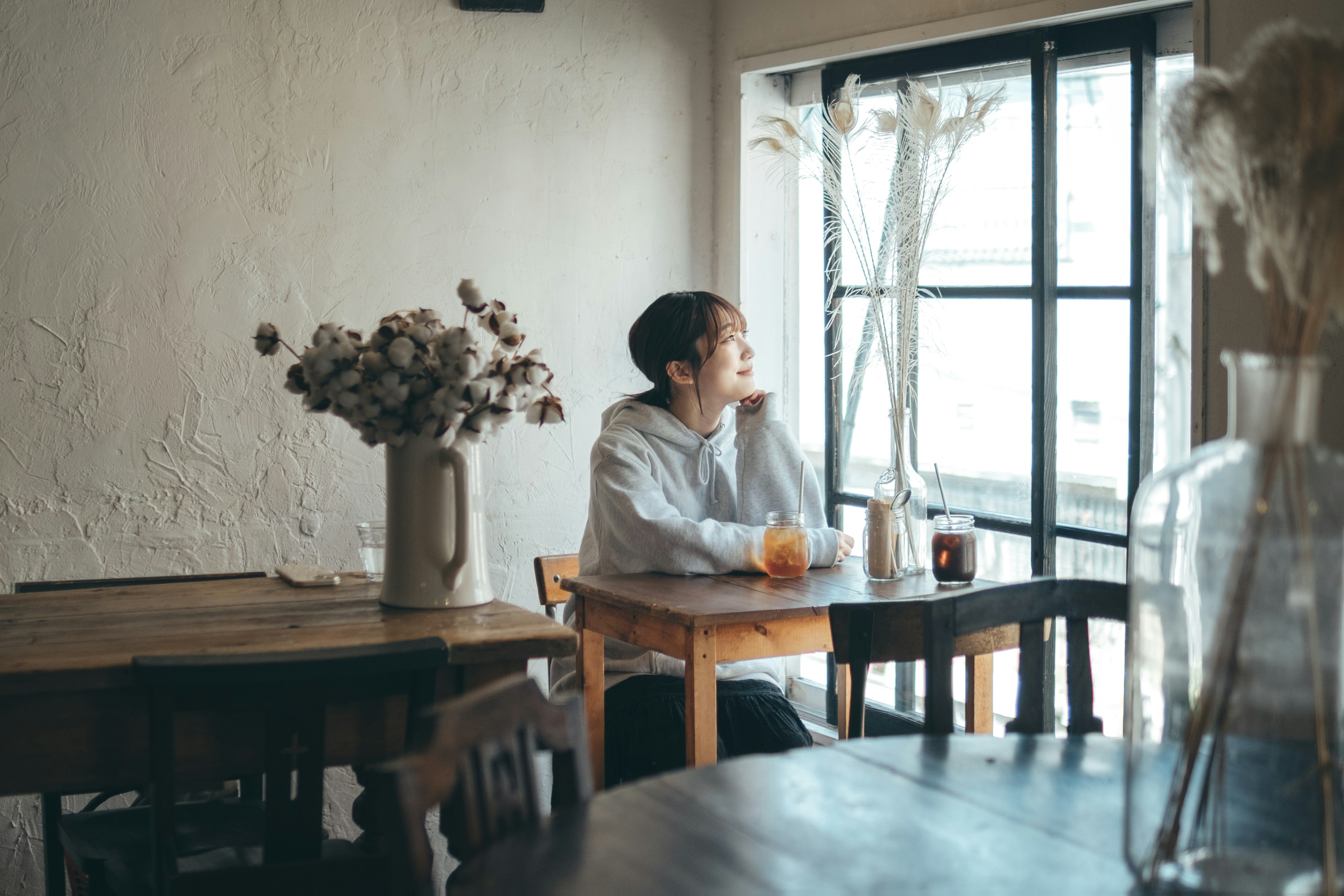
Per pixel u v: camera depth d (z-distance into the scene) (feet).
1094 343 7.70
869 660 5.48
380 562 6.75
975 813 3.60
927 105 7.30
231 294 8.55
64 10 7.96
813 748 4.24
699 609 6.45
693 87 10.28
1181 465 3.37
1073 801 3.71
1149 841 3.19
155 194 8.27
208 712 4.97
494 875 3.11
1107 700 7.87
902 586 7.18
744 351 8.07
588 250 9.87
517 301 9.60
